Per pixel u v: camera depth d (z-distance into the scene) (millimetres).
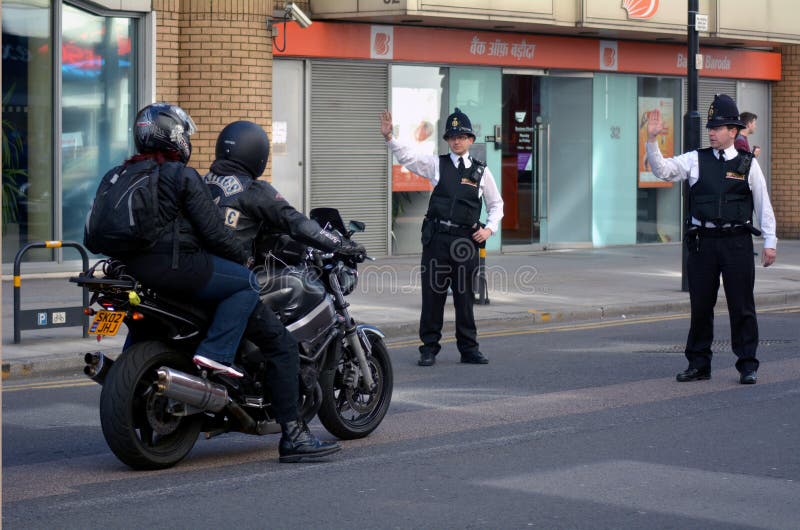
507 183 27328
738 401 11148
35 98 21172
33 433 10031
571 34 27422
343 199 24984
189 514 7223
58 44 21250
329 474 8312
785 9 29391
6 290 19141
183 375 7973
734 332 12164
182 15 22172
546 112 27922
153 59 22000
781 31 29344
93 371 8289
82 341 14445
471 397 11523
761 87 32344
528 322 17391
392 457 8867
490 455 8906
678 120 30359
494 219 13547
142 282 7906
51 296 18281
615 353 14508
